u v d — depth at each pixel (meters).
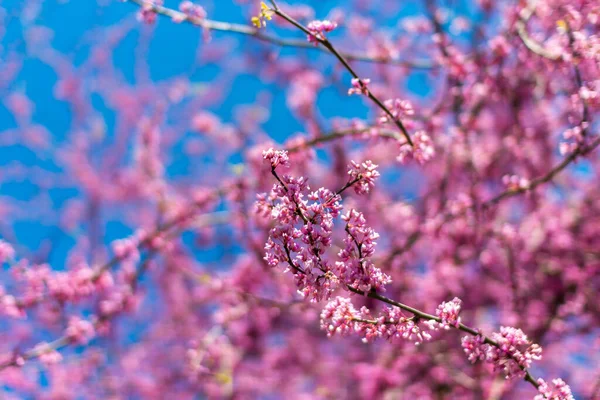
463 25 6.14
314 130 7.09
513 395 6.49
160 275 7.74
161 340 8.28
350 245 2.05
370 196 6.98
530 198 5.88
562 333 6.35
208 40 3.85
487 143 6.66
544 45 4.39
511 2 5.03
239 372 7.77
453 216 5.00
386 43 7.07
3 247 4.32
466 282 6.76
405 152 3.28
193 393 7.72
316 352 8.02
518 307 6.10
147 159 7.66
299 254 2.04
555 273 6.47
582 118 3.60
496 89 5.22
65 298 4.39
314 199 2.05
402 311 2.25
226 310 6.39
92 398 7.44
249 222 5.52
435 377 6.61
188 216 5.19
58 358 4.48
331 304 2.10
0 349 7.07
